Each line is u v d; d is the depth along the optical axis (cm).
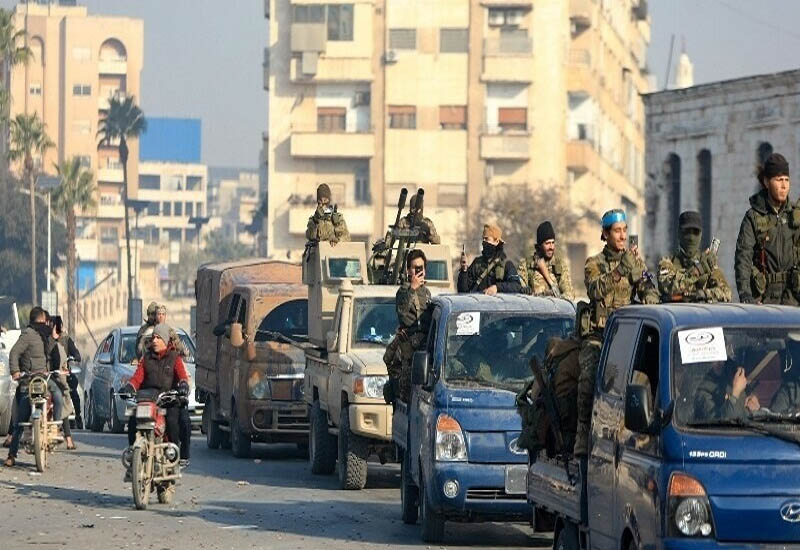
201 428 8319
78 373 8775
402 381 4741
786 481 2614
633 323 2942
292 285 6712
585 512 3066
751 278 3441
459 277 5419
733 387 2734
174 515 4722
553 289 5078
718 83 14125
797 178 13400
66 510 4822
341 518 4678
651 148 15012
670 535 2619
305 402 6506
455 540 4259
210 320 7400
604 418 2977
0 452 6838
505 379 4216
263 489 5491
